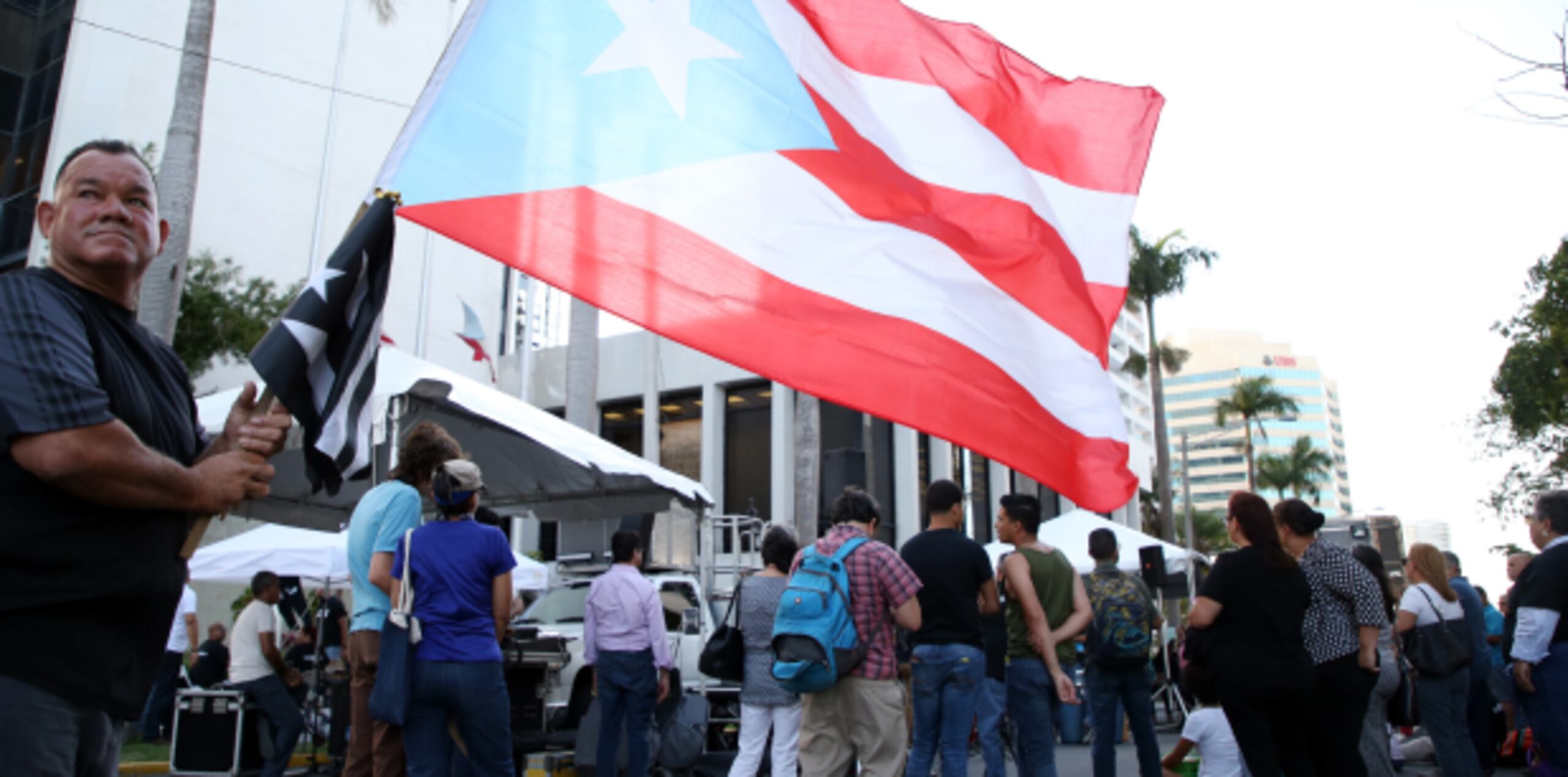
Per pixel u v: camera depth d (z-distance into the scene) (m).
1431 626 7.49
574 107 4.35
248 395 2.64
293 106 32.59
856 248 4.73
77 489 1.87
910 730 8.16
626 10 4.59
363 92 34.75
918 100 5.20
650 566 12.13
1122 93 5.66
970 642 5.66
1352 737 5.60
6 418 1.83
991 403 4.80
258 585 8.66
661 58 4.59
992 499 32.66
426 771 4.55
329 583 12.02
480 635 4.62
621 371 31.27
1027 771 6.30
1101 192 5.57
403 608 4.57
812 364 4.46
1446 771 7.45
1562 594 5.95
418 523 5.34
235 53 31.14
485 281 38.53
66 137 26.45
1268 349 199.50
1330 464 73.94
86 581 1.92
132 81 28.00
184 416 2.34
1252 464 63.06
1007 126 5.40
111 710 1.96
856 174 4.85
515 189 4.13
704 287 4.36
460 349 36.78
